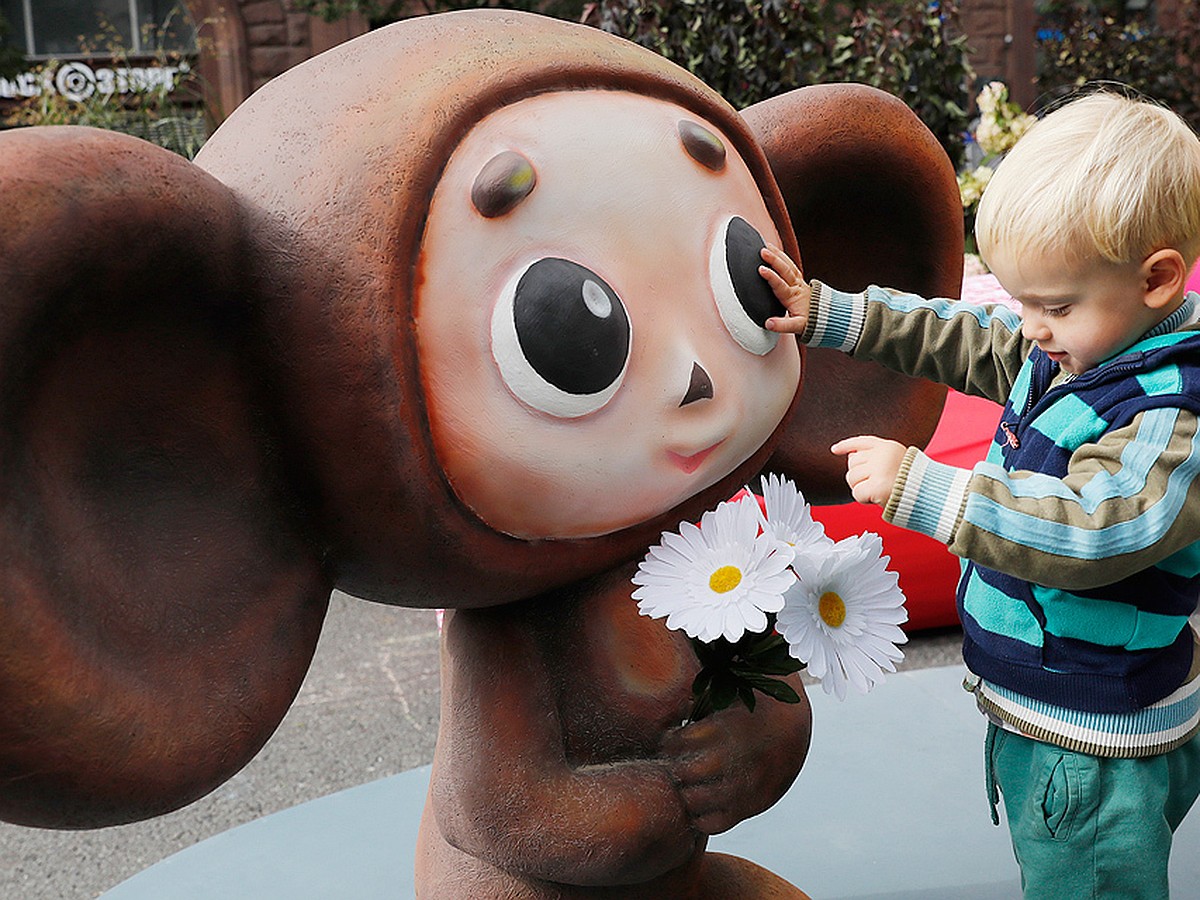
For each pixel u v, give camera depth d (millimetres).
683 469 1129
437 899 1306
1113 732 1198
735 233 1147
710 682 1196
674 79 1167
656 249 1093
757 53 3719
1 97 7512
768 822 1877
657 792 1203
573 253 1052
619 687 1229
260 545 1040
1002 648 1243
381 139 1003
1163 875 1208
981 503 1086
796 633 1072
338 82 1054
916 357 1369
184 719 957
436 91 1027
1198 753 1281
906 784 1973
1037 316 1176
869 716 2199
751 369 1166
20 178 828
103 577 938
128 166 885
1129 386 1142
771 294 1181
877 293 1366
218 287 979
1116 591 1184
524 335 1019
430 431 1012
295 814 1987
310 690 3299
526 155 1042
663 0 3676
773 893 1438
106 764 903
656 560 1105
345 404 992
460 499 1043
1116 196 1087
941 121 4312
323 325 984
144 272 917
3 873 2648
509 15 1139
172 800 955
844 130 1343
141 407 978
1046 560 1078
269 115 1060
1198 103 6742
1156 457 1100
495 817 1187
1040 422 1211
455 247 1011
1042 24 8070
